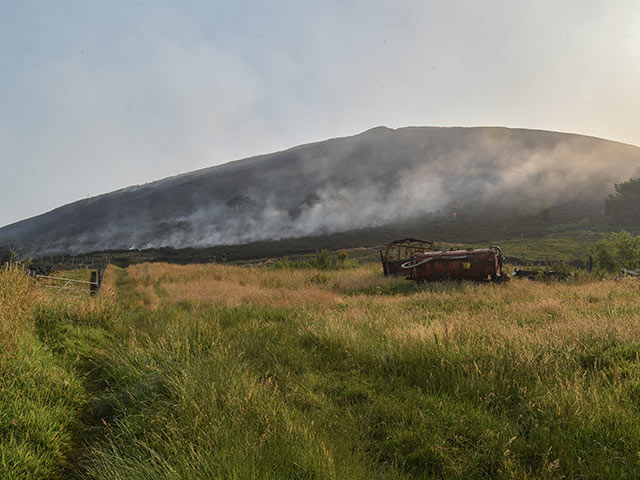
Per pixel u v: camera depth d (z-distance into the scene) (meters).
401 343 5.38
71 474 2.84
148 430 3.26
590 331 5.37
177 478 2.37
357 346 5.54
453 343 5.06
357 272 21.69
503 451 2.78
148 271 26.56
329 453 2.62
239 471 2.39
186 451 2.75
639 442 2.69
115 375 4.64
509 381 3.96
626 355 4.50
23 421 3.17
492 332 5.61
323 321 7.13
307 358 5.43
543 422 3.13
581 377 3.86
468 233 92.44
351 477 2.46
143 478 2.46
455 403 3.64
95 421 3.73
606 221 80.06
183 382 3.93
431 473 2.76
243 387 3.77
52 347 5.35
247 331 6.71
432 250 21.06
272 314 8.77
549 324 6.29
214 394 3.54
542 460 2.69
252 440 2.81
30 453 2.85
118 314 8.48
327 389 4.33
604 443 2.80
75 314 7.41
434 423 3.28
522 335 5.23
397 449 2.98
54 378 4.15
